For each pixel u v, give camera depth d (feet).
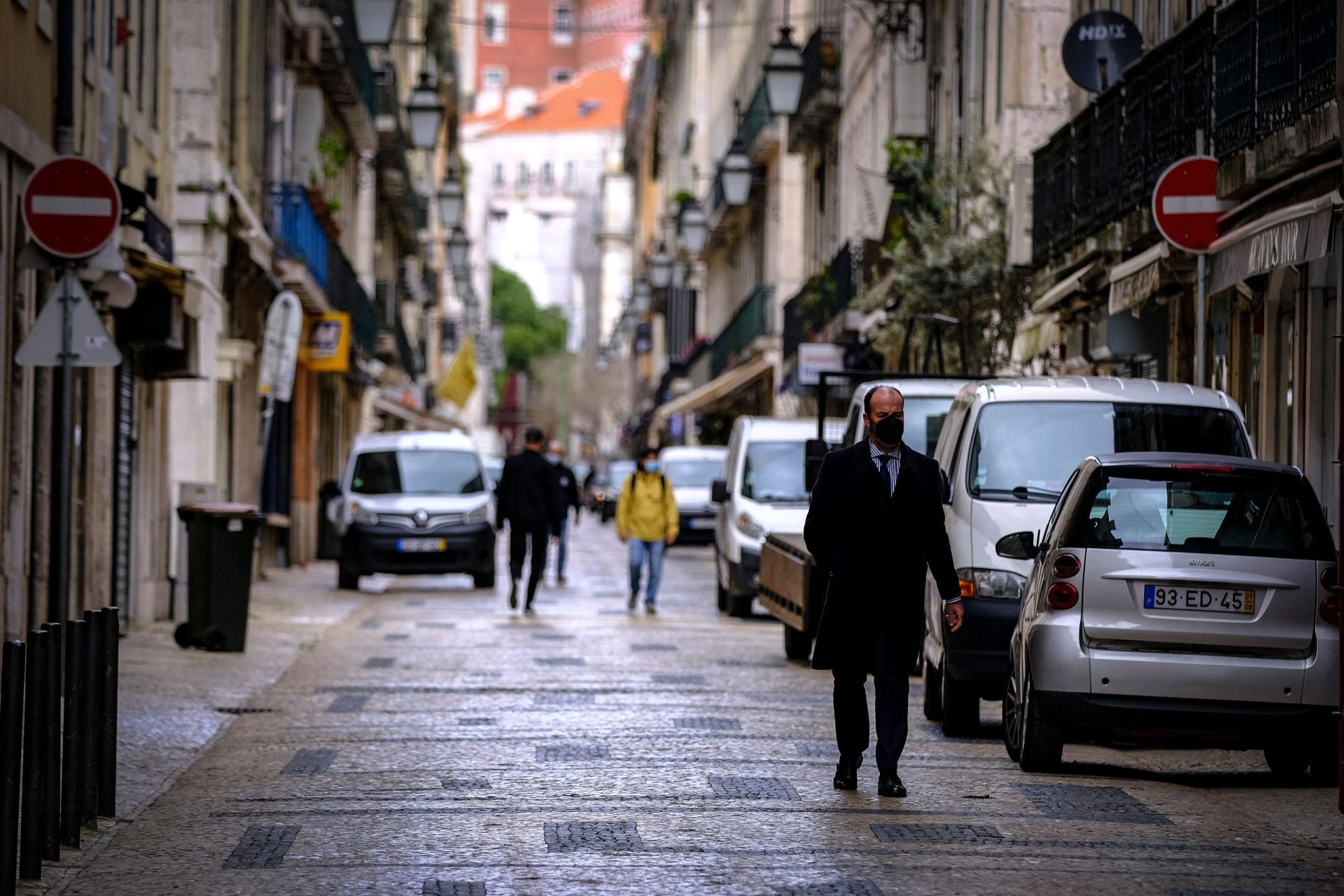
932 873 68.49
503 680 134.82
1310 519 90.27
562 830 76.79
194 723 110.32
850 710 86.12
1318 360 140.26
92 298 152.97
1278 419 150.61
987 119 250.57
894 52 311.27
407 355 517.14
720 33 584.40
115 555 172.14
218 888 66.54
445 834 76.18
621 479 562.25
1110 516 90.63
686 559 348.79
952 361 218.18
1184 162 120.47
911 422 151.64
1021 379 119.44
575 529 538.06
